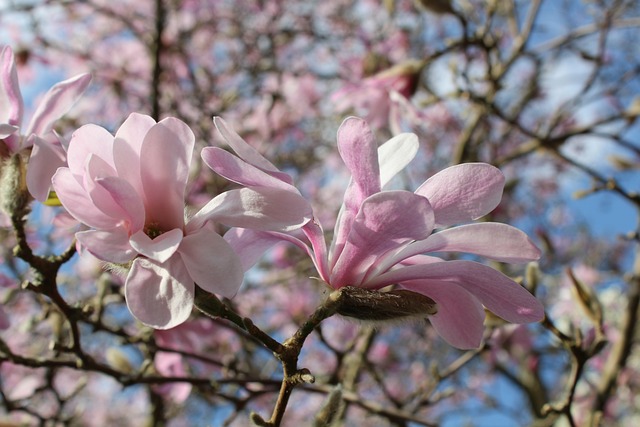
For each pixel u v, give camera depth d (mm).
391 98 824
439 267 373
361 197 368
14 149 411
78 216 356
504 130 1370
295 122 1418
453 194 366
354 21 1533
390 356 1272
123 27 1376
